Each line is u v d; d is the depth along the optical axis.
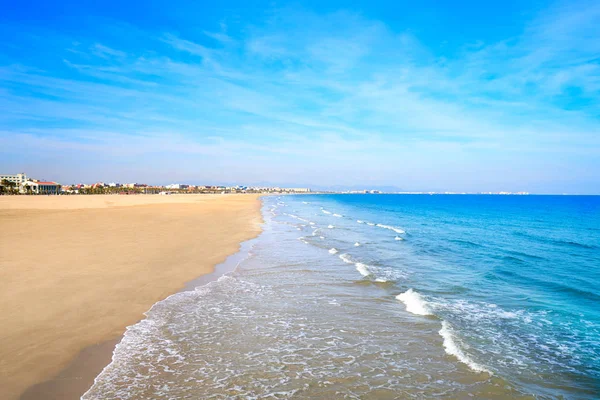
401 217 50.47
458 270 15.36
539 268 15.99
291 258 17.42
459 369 6.78
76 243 18.41
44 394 5.55
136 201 78.88
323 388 6.05
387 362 7.03
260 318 9.30
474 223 41.09
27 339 7.30
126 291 10.81
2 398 5.36
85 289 10.66
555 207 91.44
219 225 31.30
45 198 91.94
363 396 5.84
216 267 15.09
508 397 5.90
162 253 16.83
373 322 9.14
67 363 6.52
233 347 7.55
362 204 104.94
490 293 11.94
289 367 6.75
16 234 21.23
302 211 63.66
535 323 9.22
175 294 11.02
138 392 5.76
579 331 8.73
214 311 9.72
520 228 35.47
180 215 40.31
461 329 8.73
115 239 20.28
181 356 7.08
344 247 21.20
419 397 5.84
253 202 95.25
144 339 7.76
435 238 26.44
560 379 6.50
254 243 22.16
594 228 35.88
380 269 15.29
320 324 8.95
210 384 6.08
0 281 11.05
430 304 10.55
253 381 6.22
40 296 9.83
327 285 12.59
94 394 5.64
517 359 7.23
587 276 14.48
